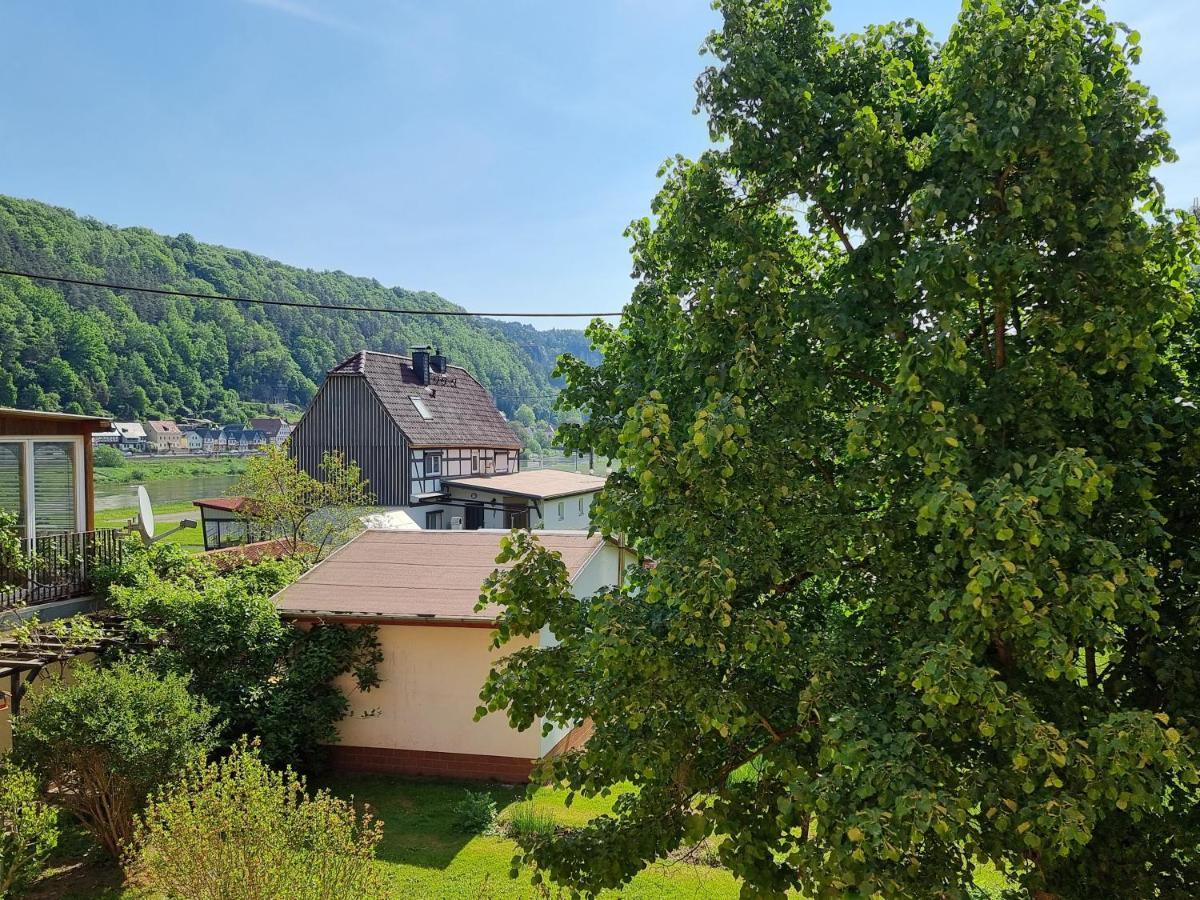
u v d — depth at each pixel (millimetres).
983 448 4156
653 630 4840
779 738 4672
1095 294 3939
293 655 10914
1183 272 4219
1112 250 3812
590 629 5297
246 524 23891
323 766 11055
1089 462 3387
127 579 11695
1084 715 3975
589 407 6023
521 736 10883
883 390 4949
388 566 12344
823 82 4844
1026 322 4273
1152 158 4082
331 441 32125
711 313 4680
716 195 5078
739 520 4461
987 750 4125
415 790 10562
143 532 13367
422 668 11125
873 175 4426
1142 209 4344
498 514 30766
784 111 4637
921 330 4434
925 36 5273
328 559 12641
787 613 4988
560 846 4996
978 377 4352
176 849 5848
